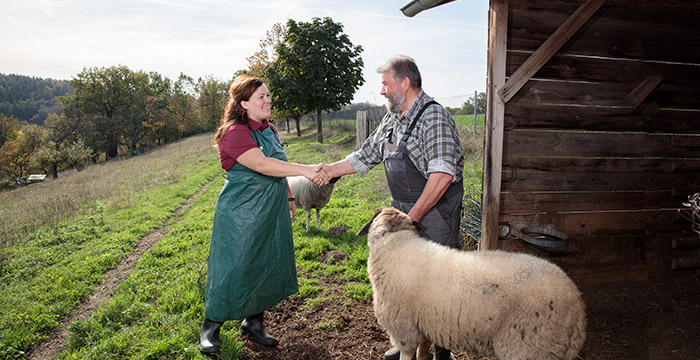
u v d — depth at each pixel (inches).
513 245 130.3
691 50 133.3
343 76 873.5
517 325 75.3
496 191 123.2
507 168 126.3
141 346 118.8
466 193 206.8
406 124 97.0
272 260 110.1
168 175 570.9
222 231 105.8
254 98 106.0
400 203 101.7
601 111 129.3
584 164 131.0
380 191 329.1
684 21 131.2
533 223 130.0
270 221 108.0
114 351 117.7
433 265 83.9
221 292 105.9
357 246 201.8
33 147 1889.8
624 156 134.1
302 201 240.1
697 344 105.4
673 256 142.1
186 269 184.7
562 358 76.1
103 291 178.1
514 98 123.6
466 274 80.0
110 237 263.6
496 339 78.3
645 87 130.4
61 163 1577.3
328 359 111.0
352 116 1064.8
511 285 76.3
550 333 74.3
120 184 561.6
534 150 127.1
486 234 126.0
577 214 133.1
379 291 91.6
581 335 77.2
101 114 2030.0
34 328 140.0
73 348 124.3
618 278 139.1
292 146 799.7
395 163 98.2
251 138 104.2
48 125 2028.8
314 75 847.1
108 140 1966.0
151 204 377.1
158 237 265.3
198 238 241.3
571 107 126.9
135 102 2047.2
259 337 118.2
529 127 126.0
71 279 187.8
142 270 189.2
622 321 119.0
